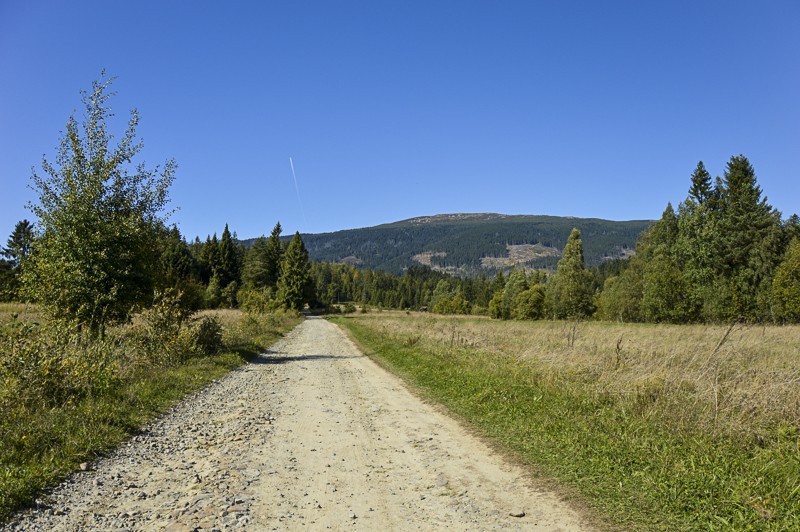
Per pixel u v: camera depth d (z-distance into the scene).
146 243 17.50
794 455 6.07
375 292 156.50
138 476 6.46
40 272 15.37
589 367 12.61
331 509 5.43
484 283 148.62
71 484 6.09
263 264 91.38
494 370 13.40
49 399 8.81
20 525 4.93
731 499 5.08
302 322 60.22
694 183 56.09
